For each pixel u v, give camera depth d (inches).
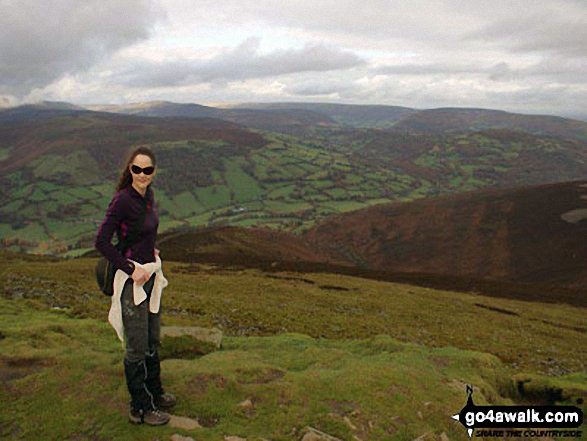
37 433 186.7
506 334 1154.0
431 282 2391.7
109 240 175.2
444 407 243.6
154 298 195.9
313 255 5017.2
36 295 837.2
